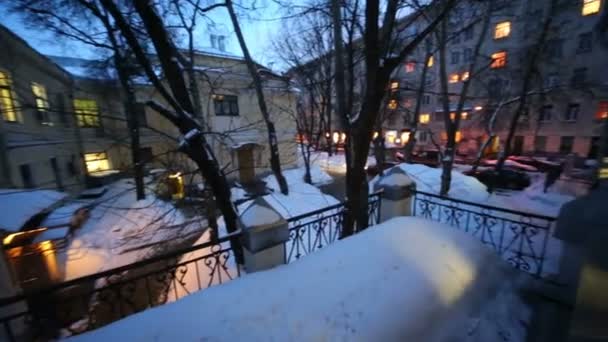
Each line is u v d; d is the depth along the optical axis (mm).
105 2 3645
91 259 7559
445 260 2621
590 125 16281
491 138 12266
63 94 11469
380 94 3748
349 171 4375
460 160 20312
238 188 13086
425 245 2799
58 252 7555
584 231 1539
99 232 8797
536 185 11516
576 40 14828
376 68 3611
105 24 5145
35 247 6102
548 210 7629
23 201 6074
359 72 8828
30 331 4160
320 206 10406
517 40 15641
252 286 2287
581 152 16781
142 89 11086
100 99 11180
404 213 4629
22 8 4699
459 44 18578
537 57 9938
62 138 11922
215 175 5195
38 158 10125
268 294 2180
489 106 13008
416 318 2045
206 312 2023
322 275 2373
